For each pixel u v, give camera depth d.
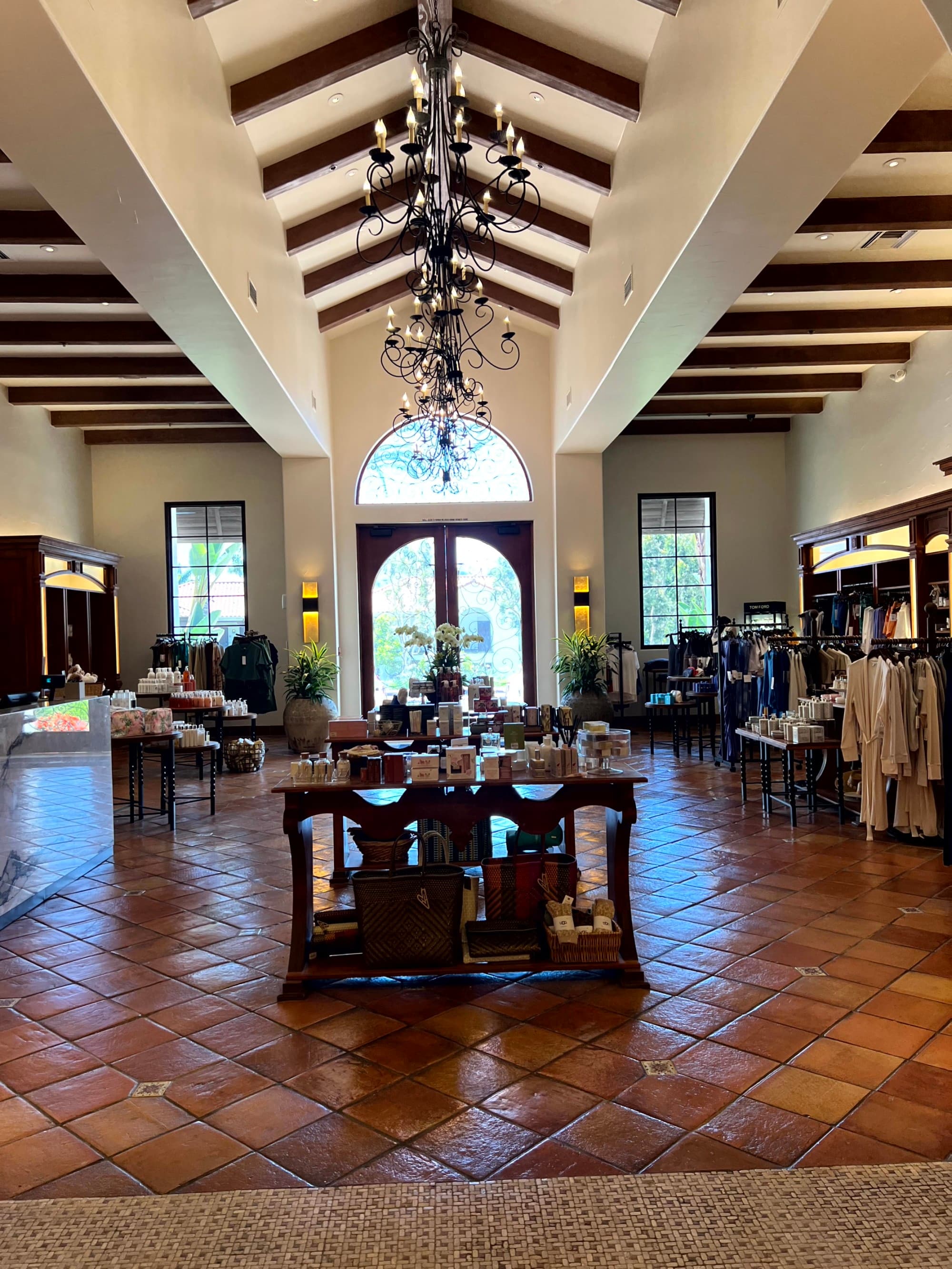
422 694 7.61
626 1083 3.22
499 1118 3.00
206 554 14.09
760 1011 3.81
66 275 8.10
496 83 7.46
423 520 13.20
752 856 6.38
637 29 6.47
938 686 6.25
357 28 6.59
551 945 4.16
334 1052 3.53
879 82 4.17
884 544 10.95
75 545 11.63
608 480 14.49
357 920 4.27
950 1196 2.53
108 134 4.37
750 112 4.62
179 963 4.55
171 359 10.45
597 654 12.05
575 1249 2.34
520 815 4.34
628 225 7.64
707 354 10.73
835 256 8.16
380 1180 2.67
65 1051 3.60
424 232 5.83
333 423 13.05
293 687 12.09
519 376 13.21
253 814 8.27
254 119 7.07
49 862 5.74
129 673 13.96
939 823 6.62
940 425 10.09
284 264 9.15
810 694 8.84
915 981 4.08
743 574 14.52
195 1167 2.77
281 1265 2.31
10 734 5.25
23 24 3.55
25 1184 2.70
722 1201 2.53
